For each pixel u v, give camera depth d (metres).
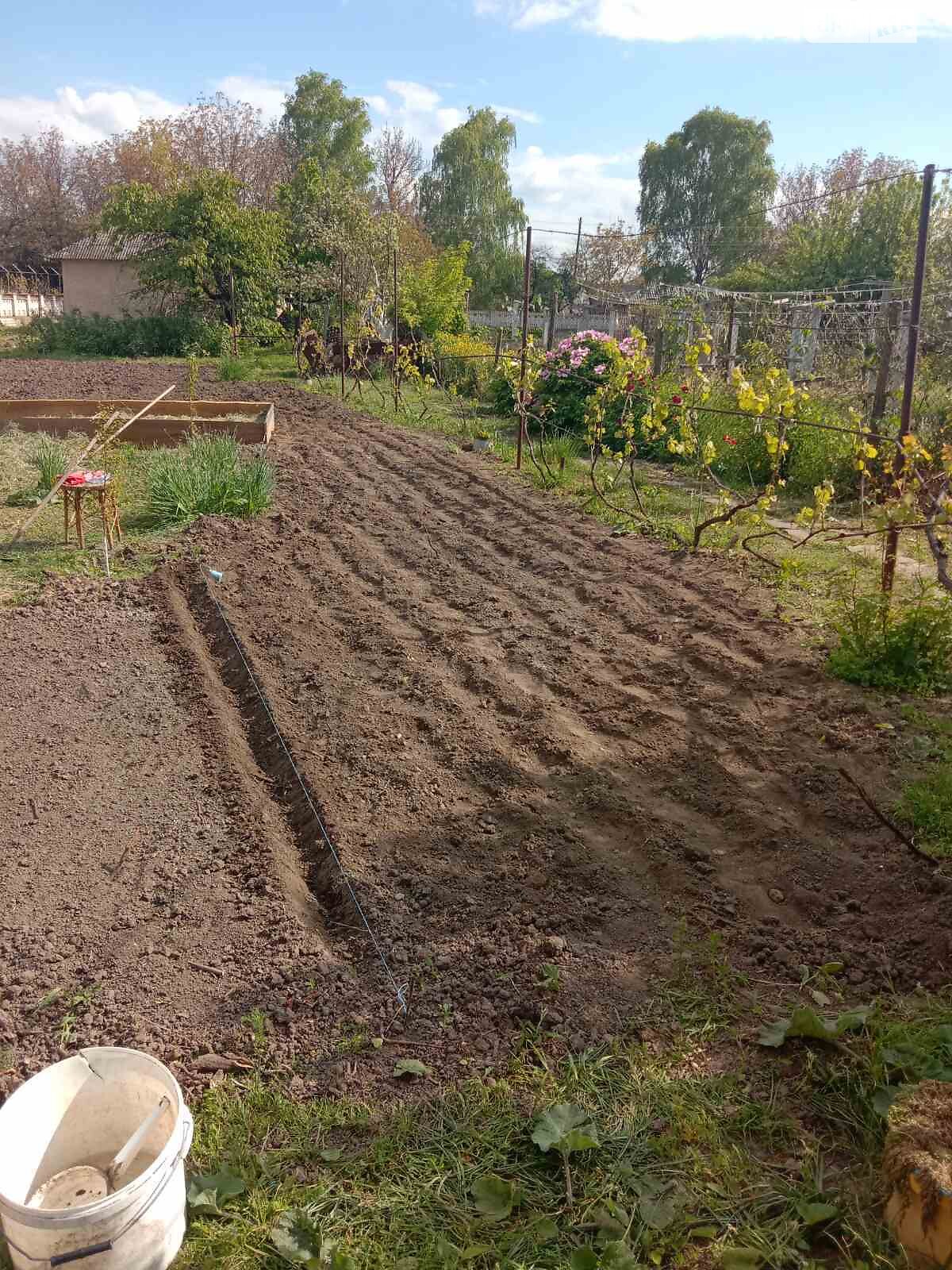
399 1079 2.62
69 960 3.10
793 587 6.66
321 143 48.03
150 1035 2.77
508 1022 2.82
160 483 8.63
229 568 7.27
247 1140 2.42
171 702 5.05
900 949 3.07
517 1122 2.46
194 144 44.03
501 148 47.94
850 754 4.35
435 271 26.06
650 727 4.71
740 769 4.27
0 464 10.10
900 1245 2.02
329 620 6.31
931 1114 2.15
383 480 10.38
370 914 3.31
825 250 21.86
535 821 3.90
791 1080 2.56
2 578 6.94
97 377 19.03
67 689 5.18
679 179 51.53
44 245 55.50
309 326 22.05
